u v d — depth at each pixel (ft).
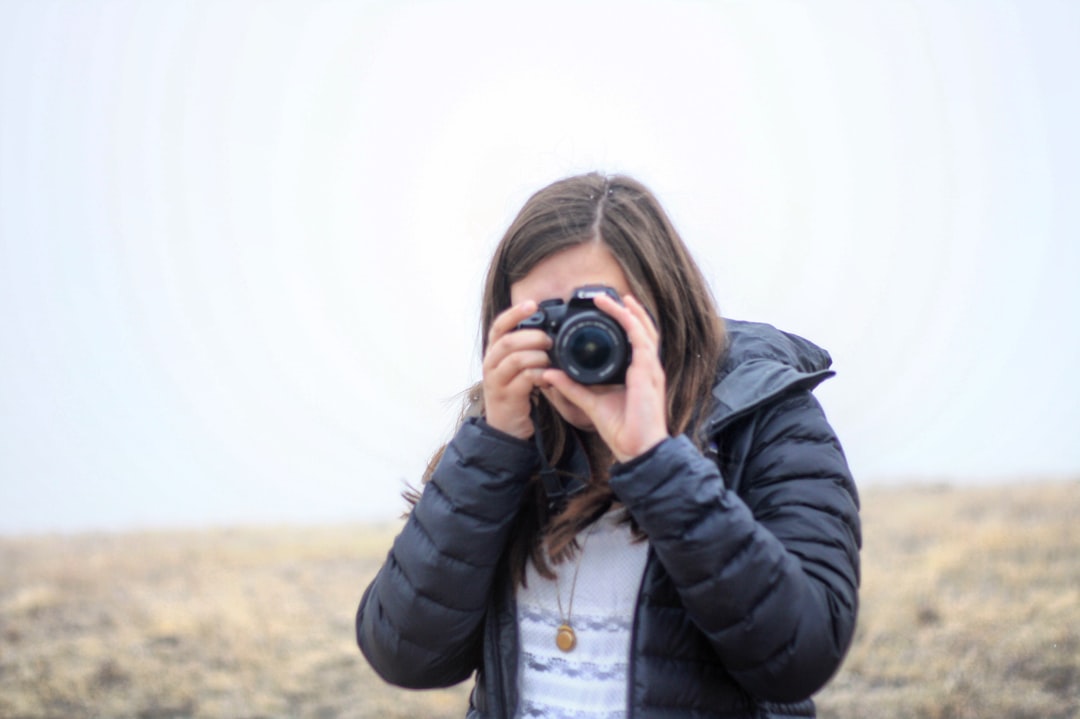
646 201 6.41
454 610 5.97
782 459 5.98
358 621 6.75
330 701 20.51
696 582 5.41
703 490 5.40
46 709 20.43
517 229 6.21
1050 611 20.47
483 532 5.90
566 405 6.09
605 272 6.04
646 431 5.51
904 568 25.29
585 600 6.13
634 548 6.12
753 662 5.48
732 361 6.36
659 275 6.11
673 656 5.88
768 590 5.36
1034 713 16.46
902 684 18.38
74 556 36.73
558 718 6.04
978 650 19.12
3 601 28.86
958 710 16.75
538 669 6.21
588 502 6.04
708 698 5.86
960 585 23.27
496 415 5.96
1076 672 17.65
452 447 6.05
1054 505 31.50
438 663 6.17
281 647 23.67
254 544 39.93
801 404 6.20
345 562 34.55
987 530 28.17
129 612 26.94
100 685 21.50
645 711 5.80
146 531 45.83
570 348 5.62
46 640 24.70
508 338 5.81
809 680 5.54
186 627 25.11
